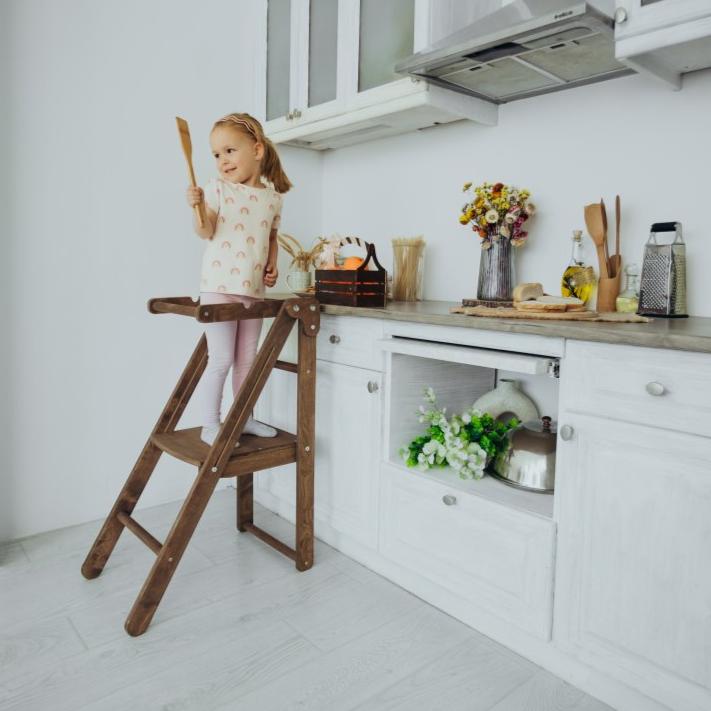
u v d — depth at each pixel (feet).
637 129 5.67
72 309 6.94
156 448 6.11
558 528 4.40
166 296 7.64
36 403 6.81
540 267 6.54
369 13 6.68
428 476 5.45
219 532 7.06
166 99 7.43
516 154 6.66
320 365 6.49
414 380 5.93
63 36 6.59
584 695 4.41
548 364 4.43
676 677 3.83
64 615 5.28
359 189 8.59
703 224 5.29
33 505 6.91
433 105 6.20
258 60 8.18
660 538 3.84
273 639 4.99
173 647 4.85
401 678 4.53
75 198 6.84
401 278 7.44
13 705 4.16
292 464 7.18
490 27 5.12
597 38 4.91
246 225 5.73
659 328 4.22
